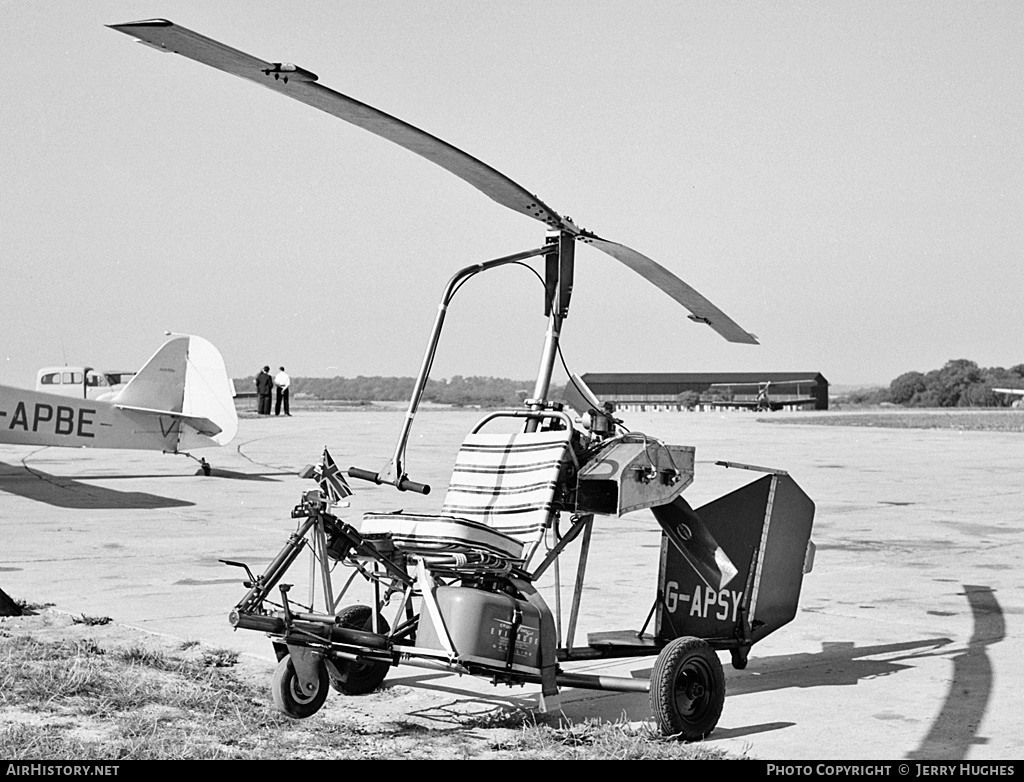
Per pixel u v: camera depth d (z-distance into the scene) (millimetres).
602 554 10312
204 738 4535
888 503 14820
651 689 4652
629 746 4535
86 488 16406
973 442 30422
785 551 5754
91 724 4707
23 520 12453
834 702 5348
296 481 17734
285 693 4734
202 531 11531
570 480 5090
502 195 4758
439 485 16609
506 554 4754
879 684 5699
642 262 5332
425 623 4621
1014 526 12438
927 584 8734
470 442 5332
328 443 27344
